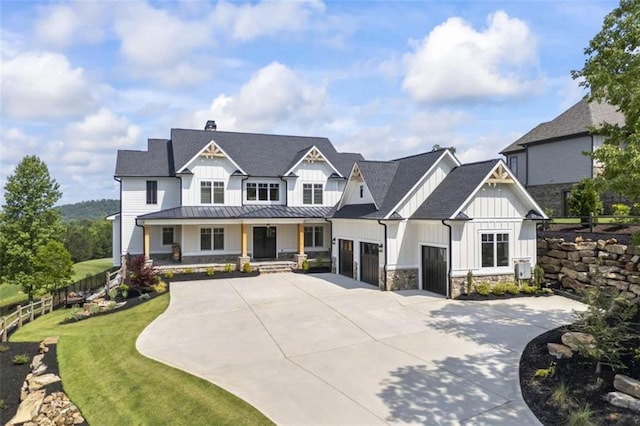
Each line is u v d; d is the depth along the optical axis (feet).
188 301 56.85
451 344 36.96
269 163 95.30
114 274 83.97
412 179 64.80
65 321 53.72
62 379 36.78
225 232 88.02
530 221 59.52
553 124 94.12
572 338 31.76
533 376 29.25
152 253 88.02
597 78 34.27
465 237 55.98
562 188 88.89
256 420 24.79
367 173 70.95
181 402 28.40
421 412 24.89
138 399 30.09
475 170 59.62
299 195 93.81
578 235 57.77
